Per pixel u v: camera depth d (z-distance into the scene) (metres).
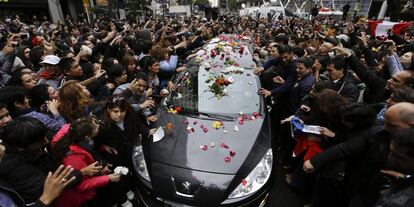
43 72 3.73
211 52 5.23
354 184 2.34
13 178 1.76
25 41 6.37
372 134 2.14
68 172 1.77
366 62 4.94
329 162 2.41
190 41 8.16
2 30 10.23
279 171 3.91
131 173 2.97
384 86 3.19
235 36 7.89
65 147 2.21
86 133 2.25
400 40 6.79
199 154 2.78
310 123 2.86
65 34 9.41
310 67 3.71
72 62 3.54
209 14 20.48
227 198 2.47
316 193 2.91
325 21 19.83
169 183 2.55
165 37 6.57
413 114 1.78
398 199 1.50
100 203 2.90
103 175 2.46
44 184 1.75
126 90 3.27
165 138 3.04
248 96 3.70
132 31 9.12
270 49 5.83
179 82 4.10
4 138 1.82
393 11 17.66
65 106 2.69
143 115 3.49
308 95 3.15
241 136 3.02
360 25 9.61
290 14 29.98
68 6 22.89
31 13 19.31
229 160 2.70
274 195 3.39
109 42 5.56
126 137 2.91
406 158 1.52
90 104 2.97
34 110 2.65
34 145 1.86
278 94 4.12
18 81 3.12
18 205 1.74
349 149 2.27
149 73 4.24
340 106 2.51
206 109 3.48
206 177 2.54
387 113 1.90
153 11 37.59
